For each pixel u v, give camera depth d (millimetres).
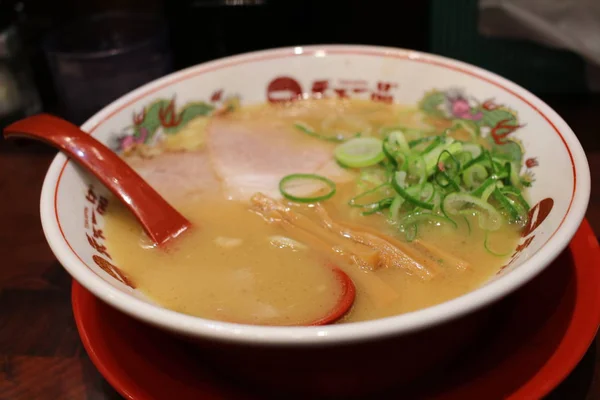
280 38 405
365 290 222
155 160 290
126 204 243
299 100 332
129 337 225
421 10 400
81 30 407
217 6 390
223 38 404
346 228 245
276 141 302
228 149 297
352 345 176
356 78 327
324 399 214
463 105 300
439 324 178
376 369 204
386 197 259
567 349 210
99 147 253
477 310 182
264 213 256
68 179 245
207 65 318
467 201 244
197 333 178
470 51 406
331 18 404
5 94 383
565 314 221
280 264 234
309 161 286
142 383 211
